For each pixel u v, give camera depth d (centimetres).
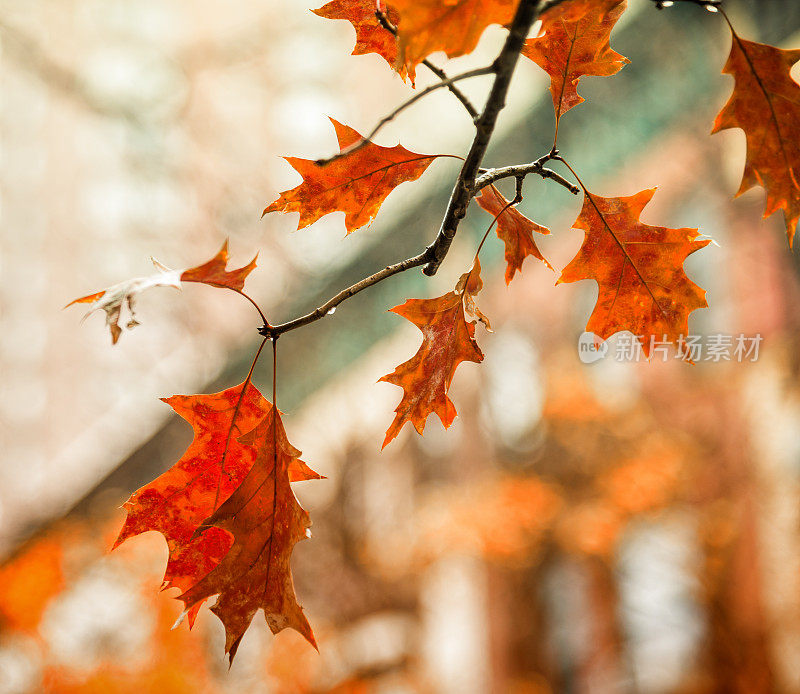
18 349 1386
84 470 977
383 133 723
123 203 1148
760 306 587
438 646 905
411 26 121
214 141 1035
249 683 542
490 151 569
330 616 819
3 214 1310
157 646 462
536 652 866
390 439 138
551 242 800
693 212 628
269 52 1064
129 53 1080
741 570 651
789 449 627
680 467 646
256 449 135
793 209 133
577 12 128
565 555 754
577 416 681
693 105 549
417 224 637
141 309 1045
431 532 719
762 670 637
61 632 465
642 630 768
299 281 809
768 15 466
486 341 856
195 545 135
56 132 1252
